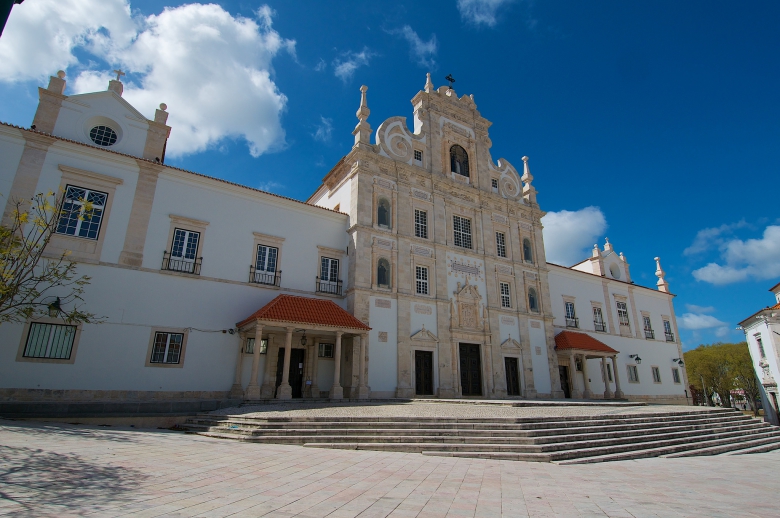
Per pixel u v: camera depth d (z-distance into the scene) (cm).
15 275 1603
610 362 3844
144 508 566
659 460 1361
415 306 2755
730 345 6600
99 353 1875
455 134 3366
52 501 568
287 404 2005
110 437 1198
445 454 1221
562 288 3759
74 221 1955
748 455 1633
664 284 4641
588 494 802
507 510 667
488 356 2959
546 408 1984
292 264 2483
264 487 729
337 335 2289
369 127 2903
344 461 1030
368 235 2681
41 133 1928
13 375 1702
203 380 2072
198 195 2277
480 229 3247
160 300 2056
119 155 2083
